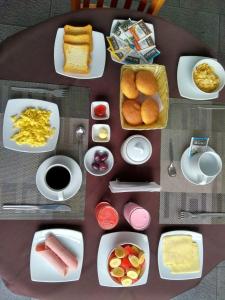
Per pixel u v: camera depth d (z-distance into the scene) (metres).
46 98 0.98
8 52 0.96
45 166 0.96
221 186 1.06
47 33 0.98
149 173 1.02
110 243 0.97
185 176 1.03
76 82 1.00
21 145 0.95
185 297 1.68
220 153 1.07
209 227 1.04
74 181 0.97
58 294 0.95
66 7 1.63
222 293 1.73
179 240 1.01
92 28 1.00
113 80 1.02
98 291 0.97
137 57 1.02
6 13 1.57
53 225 0.96
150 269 1.00
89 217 0.98
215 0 1.80
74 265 0.93
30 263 0.93
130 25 1.02
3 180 0.94
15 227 0.94
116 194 0.99
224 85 1.08
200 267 1.02
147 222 0.92
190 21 1.76
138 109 0.94
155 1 1.08
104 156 0.97
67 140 0.98
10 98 0.96
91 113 0.99
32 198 0.95
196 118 1.06
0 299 1.50
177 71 1.05
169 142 1.04
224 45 1.79
